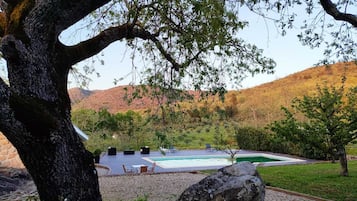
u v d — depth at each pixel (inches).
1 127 111.0
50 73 124.2
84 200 127.3
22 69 117.1
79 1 122.8
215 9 141.0
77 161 127.6
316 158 644.1
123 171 514.3
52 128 117.9
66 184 122.9
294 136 407.5
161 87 224.8
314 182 368.8
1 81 108.6
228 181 160.2
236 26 181.6
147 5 182.7
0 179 375.9
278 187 345.7
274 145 751.1
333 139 394.9
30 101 114.0
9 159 457.4
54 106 123.2
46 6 117.9
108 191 350.9
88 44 145.9
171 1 185.8
